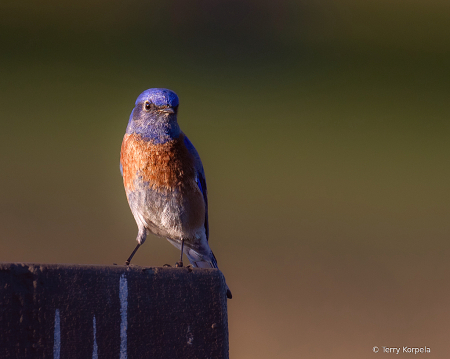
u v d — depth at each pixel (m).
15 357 3.17
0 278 3.22
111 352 3.32
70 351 3.26
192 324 3.49
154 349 3.39
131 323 3.39
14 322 3.20
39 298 3.26
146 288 3.46
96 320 3.33
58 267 3.34
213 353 3.48
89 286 3.36
